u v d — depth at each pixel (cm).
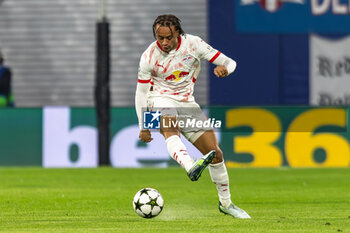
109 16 7931
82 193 3809
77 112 6138
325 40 7425
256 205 3161
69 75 7919
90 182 4622
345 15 7412
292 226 2253
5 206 3084
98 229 2188
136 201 2464
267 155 6012
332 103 7444
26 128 6141
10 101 7600
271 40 7450
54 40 7944
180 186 4312
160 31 2362
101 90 6062
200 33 7769
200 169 2269
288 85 7456
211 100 7438
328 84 7444
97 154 6141
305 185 4384
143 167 6069
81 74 7912
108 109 6059
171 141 2428
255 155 6006
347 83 7425
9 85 7575
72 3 7962
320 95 7444
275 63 7450
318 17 7425
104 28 6144
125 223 2370
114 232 2100
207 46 2462
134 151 6100
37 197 3556
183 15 7800
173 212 2816
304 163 6031
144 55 2445
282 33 7450
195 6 7794
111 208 2994
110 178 4944
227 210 2559
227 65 2466
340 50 7425
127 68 7862
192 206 3120
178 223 2348
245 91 7462
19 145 6138
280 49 7444
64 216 2658
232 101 7469
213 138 2473
